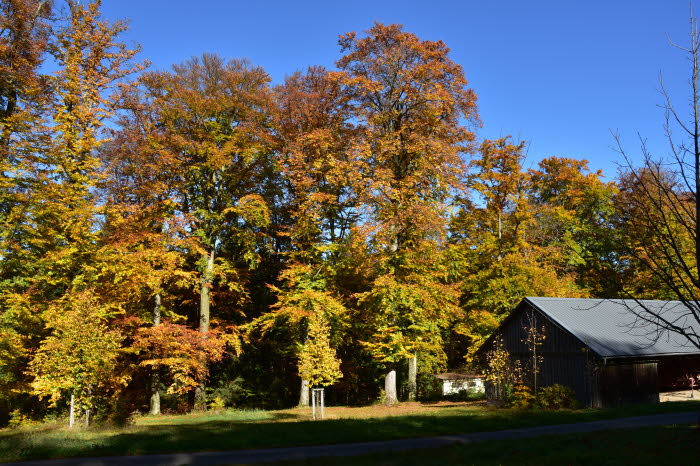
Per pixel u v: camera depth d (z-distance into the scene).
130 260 24.62
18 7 23.91
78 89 25.27
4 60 23.67
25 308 21.88
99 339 19.06
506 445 13.00
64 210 23.42
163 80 28.59
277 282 37.88
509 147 34.91
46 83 25.31
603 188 43.28
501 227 36.78
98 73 26.42
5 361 21.89
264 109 30.20
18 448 12.63
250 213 28.84
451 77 28.84
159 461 11.70
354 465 10.97
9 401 25.25
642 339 26.16
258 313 37.12
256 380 36.97
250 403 35.34
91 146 25.09
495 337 30.36
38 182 23.83
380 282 26.73
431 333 31.39
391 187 28.42
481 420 18.41
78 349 18.56
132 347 25.06
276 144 30.20
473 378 38.97
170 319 29.33
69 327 18.73
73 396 18.81
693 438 12.45
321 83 31.66
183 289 33.62
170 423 21.05
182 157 28.67
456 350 43.56
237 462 11.52
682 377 31.39
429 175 28.89
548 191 50.38
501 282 33.28
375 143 29.36
